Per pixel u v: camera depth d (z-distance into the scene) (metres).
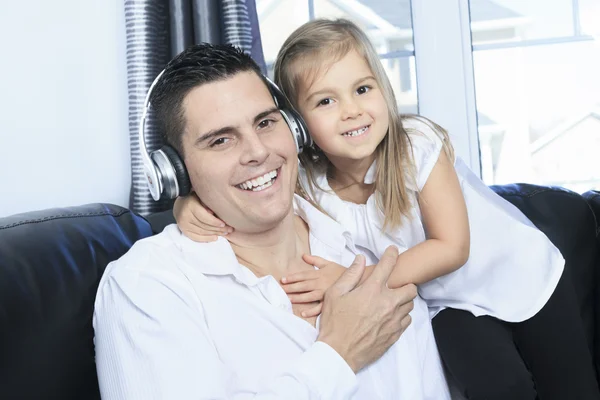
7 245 1.04
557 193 1.62
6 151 1.67
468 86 1.93
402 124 1.34
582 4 1.91
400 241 1.31
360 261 1.13
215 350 1.00
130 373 0.93
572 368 1.36
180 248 1.10
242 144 1.03
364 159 1.32
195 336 0.97
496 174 1.99
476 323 1.35
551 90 1.96
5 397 0.89
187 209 1.12
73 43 1.72
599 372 1.53
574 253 1.56
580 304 1.55
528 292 1.37
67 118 1.73
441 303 1.38
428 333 1.26
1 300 0.95
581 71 1.94
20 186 1.69
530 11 1.93
